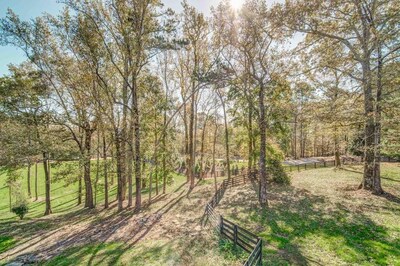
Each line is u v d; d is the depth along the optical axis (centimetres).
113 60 1722
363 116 1498
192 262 898
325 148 5578
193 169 2508
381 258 870
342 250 943
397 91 1442
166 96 2233
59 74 1816
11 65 1858
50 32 1778
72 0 1441
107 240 1216
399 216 1207
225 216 1420
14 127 1847
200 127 3338
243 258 892
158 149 2011
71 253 1105
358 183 1922
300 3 1451
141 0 1543
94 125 2117
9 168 1888
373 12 1477
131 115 1769
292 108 1816
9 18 1597
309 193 1773
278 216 1350
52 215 2106
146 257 977
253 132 2300
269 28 1555
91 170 1984
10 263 1096
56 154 1934
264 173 1595
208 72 1770
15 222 1945
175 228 1299
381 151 1420
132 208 1861
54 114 1916
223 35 1673
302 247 987
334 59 1631
